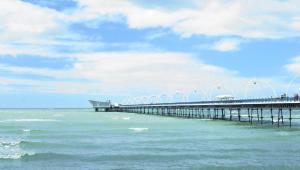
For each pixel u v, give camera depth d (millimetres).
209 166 36281
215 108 110188
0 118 139125
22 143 51156
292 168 35000
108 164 37531
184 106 120188
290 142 52062
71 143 52656
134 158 40594
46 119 129500
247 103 81750
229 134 64500
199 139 57250
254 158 39938
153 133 68125
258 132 67562
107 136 62906
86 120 120188
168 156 41562
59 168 35656
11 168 35688
